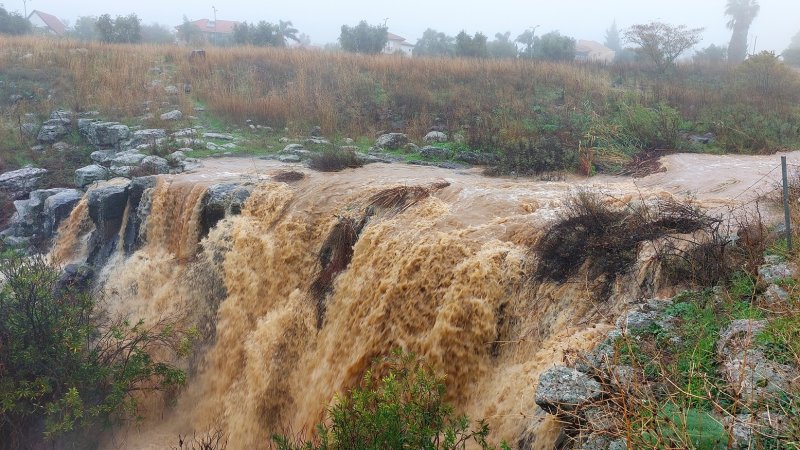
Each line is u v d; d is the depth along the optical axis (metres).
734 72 24.41
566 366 5.64
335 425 5.93
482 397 7.83
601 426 4.64
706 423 4.37
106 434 9.99
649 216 8.50
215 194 13.57
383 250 10.17
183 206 14.16
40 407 9.24
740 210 8.82
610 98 20.67
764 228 7.26
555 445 5.45
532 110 20.02
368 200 11.92
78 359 9.55
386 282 9.59
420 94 22.02
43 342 9.45
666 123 16.20
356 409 5.90
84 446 9.67
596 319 7.14
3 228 18.39
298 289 11.39
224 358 11.98
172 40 58.62
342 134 19.88
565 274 8.01
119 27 39.25
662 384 4.96
